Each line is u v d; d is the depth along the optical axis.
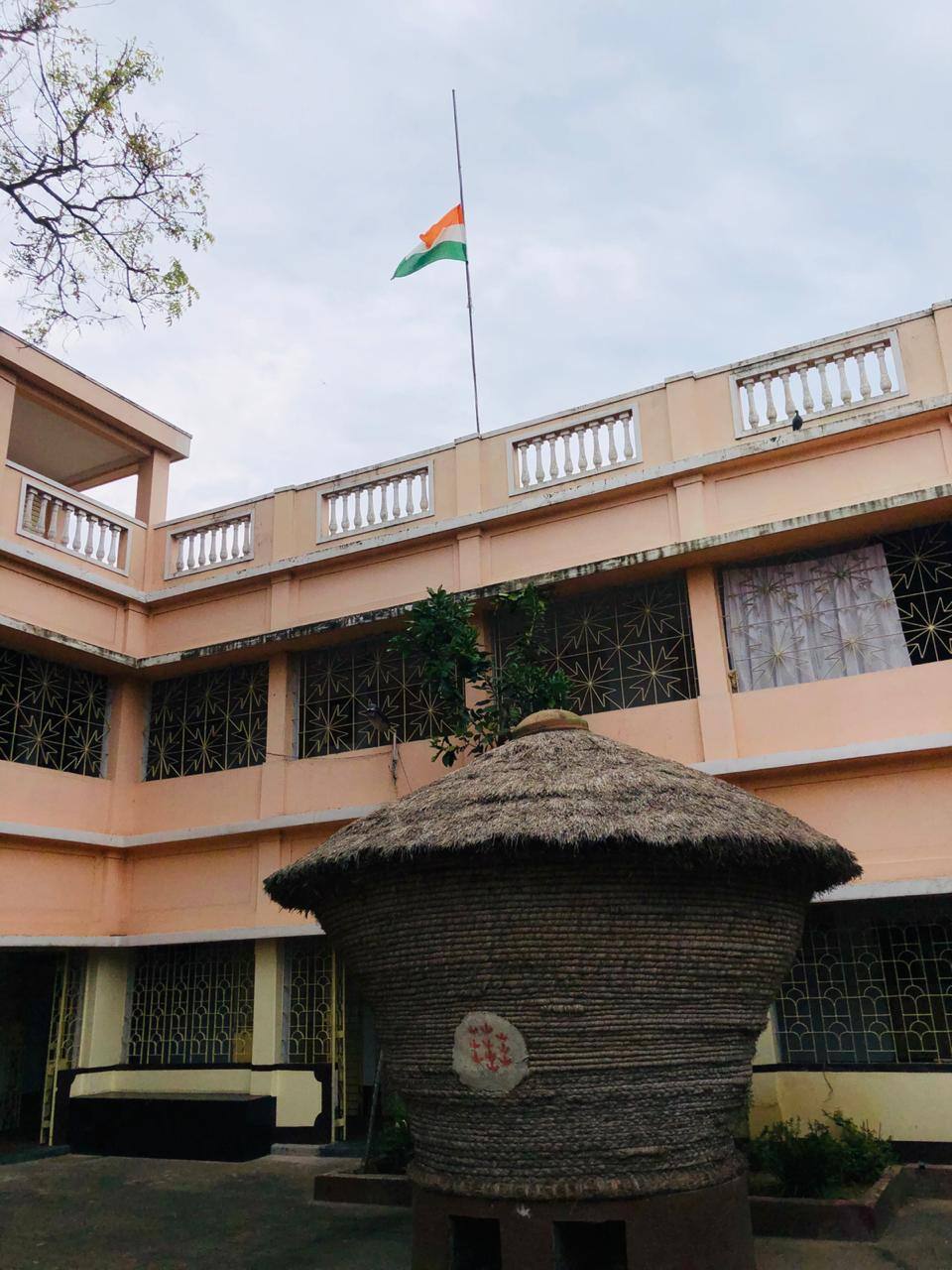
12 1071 12.01
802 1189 6.48
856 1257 5.69
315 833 10.91
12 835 10.59
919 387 9.05
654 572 9.81
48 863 11.10
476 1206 4.56
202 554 12.84
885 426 9.04
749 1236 4.76
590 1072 4.45
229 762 11.92
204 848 11.57
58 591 11.71
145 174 8.16
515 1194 4.46
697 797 4.91
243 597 12.22
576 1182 4.45
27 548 11.30
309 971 10.88
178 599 12.64
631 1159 4.48
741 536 9.14
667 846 4.36
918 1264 5.54
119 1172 9.48
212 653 11.74
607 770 5.11
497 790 4.95
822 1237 6.10
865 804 8.48
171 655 11.97
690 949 4.54
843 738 8.67
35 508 11.78
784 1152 6.67
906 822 8.29
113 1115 10.62
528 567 10.52
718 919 4.61
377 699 11.20
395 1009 4.88
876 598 8.98
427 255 12.86
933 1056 8.02
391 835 4.83
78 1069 11.08
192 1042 11.30
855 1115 7.85
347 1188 7.77
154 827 11.97
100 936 11.40
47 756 11.52
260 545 12.34
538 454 10.92
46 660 11.70
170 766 12.33
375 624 10.84
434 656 9.62
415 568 11.16
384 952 4.86
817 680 9.02
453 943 4.59
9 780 10.79
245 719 11.95
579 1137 4.46
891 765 8.45
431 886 4.65
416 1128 4.96
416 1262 4.75
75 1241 6.82
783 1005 8.57
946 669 8.43
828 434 9.20
